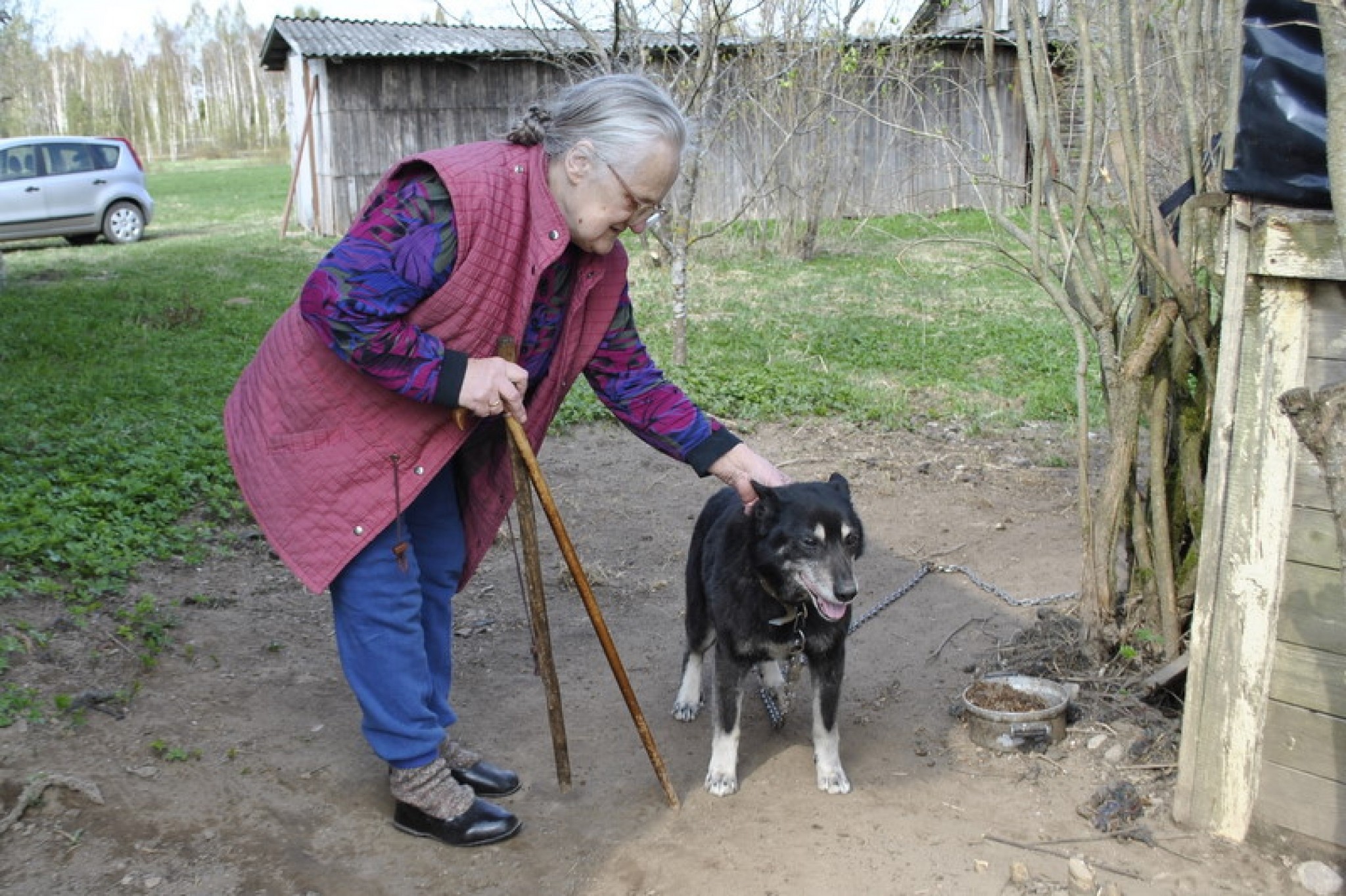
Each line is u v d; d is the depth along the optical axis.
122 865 3.00
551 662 3.22
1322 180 2.65
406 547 3.04
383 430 2.90
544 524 6.05
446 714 3.44
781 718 4.00
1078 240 3.89
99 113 81.62
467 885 3.05
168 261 15.99
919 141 9.62
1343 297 2.76
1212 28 3.59
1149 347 3.65
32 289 12.98
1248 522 2.99
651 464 7.09
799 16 11.09
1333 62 2.19
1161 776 3.50
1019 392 8.73
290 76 22.72
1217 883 3.02
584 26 8.81
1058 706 3.71
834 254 15.76
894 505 6.35
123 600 4.60
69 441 6.43
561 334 3.10
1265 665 3.04
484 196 2.74
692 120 2.94
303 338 2.89
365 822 3.31
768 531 3.39
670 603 5.11
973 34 6.08
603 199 2.78
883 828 3.29
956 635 4.70
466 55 17.64
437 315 2.80
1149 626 4.04
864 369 9.48
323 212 19.84
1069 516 6.14
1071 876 3.02
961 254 13.56
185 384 8.37
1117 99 3.55
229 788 3.40
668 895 3.00
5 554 4.65
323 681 4.17
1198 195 3.25
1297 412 2.23
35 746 3.44
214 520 5.69
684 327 9.16
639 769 3.69
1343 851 2.98
